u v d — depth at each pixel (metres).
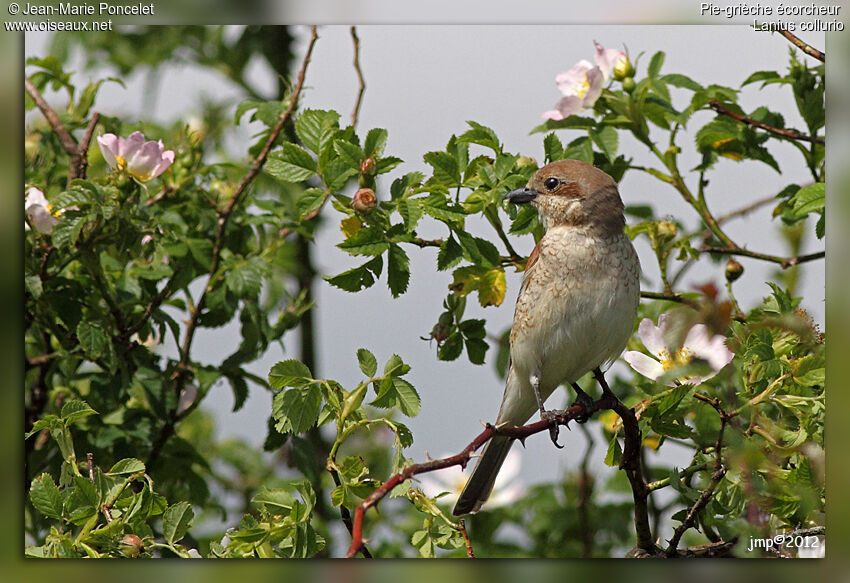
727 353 6.89
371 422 6.93
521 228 8.97
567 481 10.59
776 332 7.48
